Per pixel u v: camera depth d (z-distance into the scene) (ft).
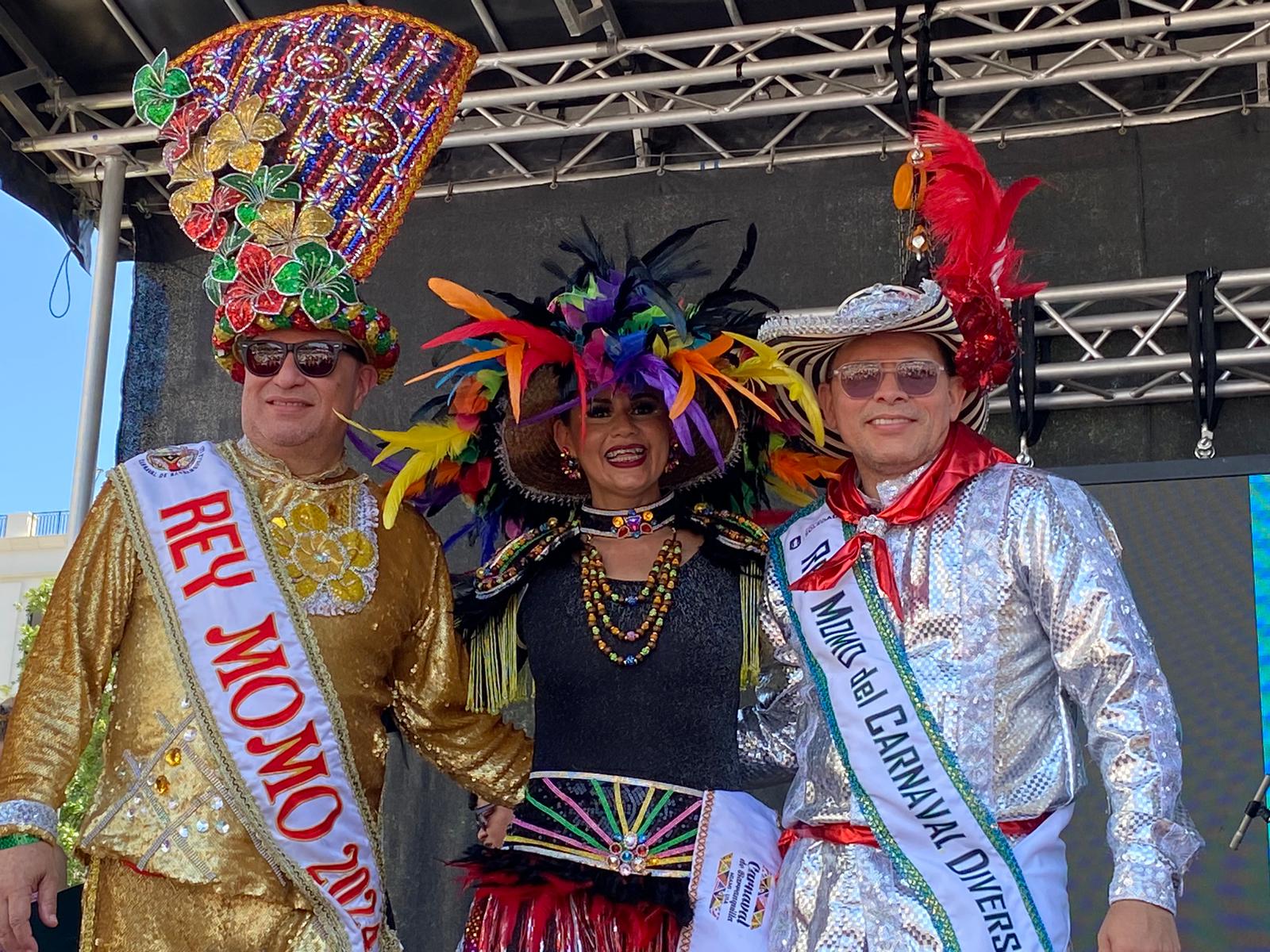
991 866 6.75
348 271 8.29
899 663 7.04
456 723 8.74
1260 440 14.19
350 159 8.54
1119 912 6.15
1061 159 14.75
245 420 8.37
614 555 8.49
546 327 8.53
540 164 15.66
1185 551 12.34
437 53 8.89
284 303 8.10
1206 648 12.11
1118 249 14.51
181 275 15.94
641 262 8.74
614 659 8.11
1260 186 14.33
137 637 7.98
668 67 14.82
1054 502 6.98
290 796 7.79
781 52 14.67
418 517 8.78
